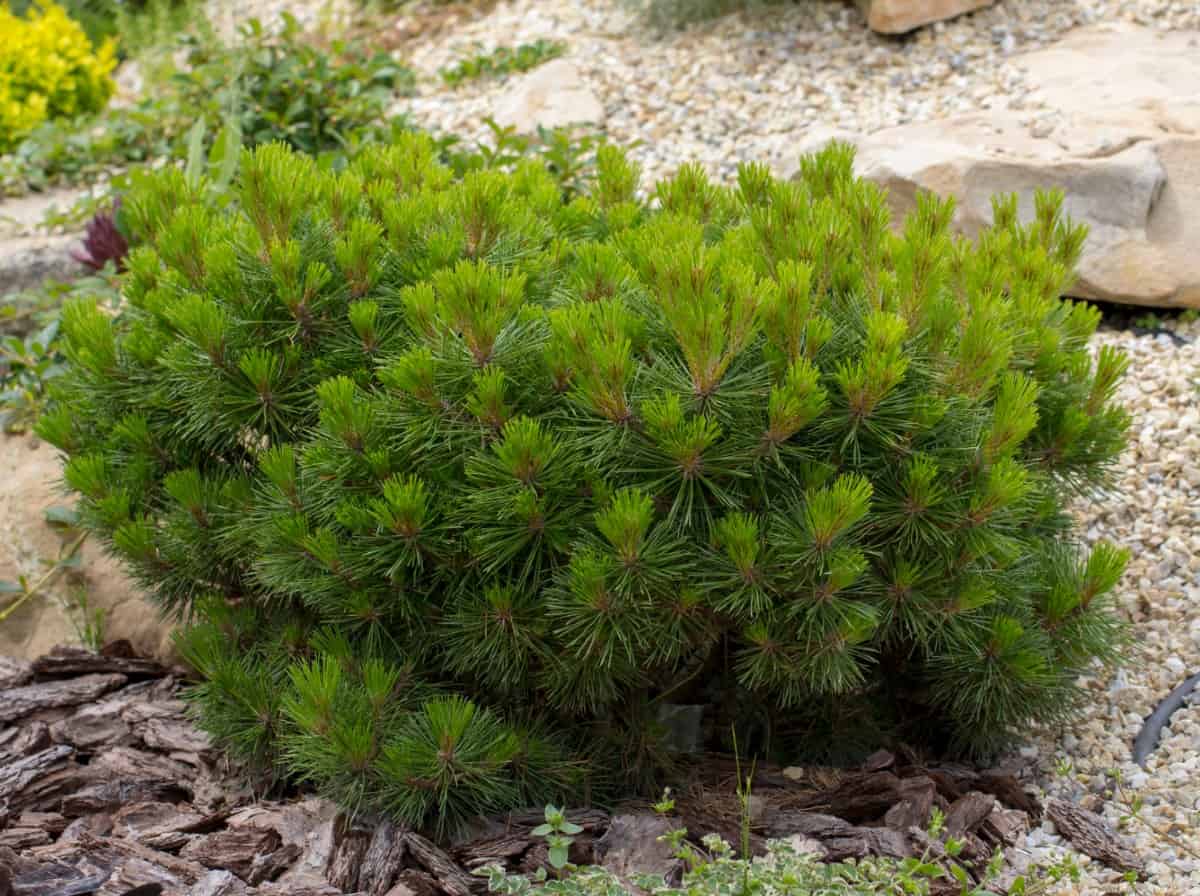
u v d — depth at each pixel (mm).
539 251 1963
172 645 2229
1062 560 1990
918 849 1871
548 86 2959
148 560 1992
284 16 3076
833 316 1870
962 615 1883
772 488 1823
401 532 1833
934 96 2773
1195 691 2066
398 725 1882
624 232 2000
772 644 1835
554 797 1914
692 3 3066
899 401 1817
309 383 1925
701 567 1810
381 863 1846
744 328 1774
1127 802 1962
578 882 1769
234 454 2021
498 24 3365
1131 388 2381
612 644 1813
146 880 1832
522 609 1843
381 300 1925
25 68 3311
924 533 1829
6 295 2762
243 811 1915
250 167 1917
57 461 2363
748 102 2857
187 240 1994
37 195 3035
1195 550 2193
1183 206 2484
